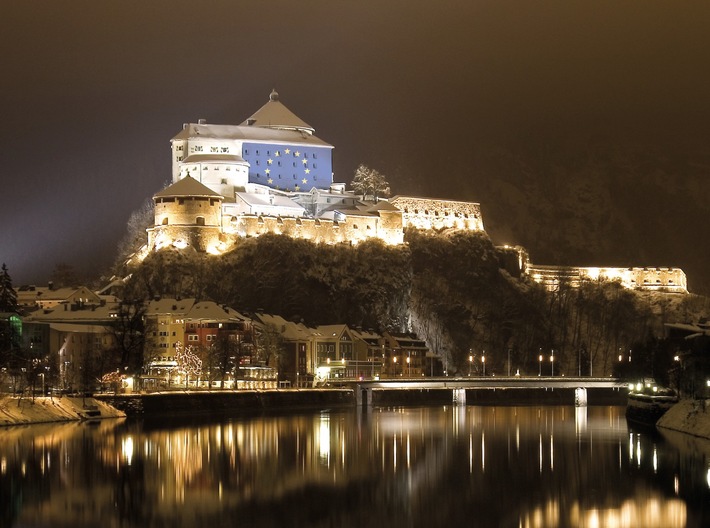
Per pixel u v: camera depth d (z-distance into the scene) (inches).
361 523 5300.2
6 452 7258.9
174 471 6579.7
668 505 5620.1
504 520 5339.6
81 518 5349.4
